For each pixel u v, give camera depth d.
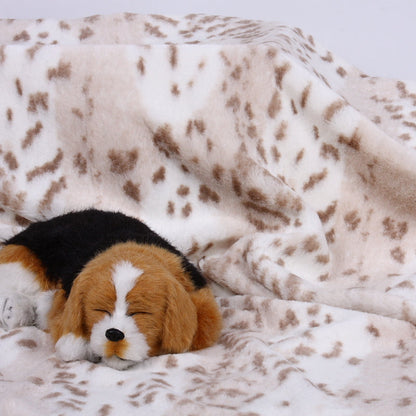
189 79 1.39
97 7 1.66
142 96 1.38
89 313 1.13
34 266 1.24
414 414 1.04
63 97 1.39
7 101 1.41
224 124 1.38
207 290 1.22
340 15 1.62
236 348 1.17
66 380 1.11
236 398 1.07
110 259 1.15
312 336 1.20
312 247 1.36
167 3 1.65
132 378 1.11
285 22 1.64
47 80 1.39
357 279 1.37
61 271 1.22
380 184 1.38
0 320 1.22
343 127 1.37
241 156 1.37
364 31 1.62
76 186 1.42
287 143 1.39
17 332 1.19
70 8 1.66
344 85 1.54
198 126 1.38
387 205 1.39
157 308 1.13
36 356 1.16
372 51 1.62
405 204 1.38
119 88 1.38
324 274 1.38
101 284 1.12
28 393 1.08
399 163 1.36
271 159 1.40
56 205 1.41
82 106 1.39
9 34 1.58
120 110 1.38
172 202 1.40
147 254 1.18
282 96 1.38
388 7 1.60
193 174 1.40
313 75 1.38
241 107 1.39
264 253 1.33
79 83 1.39
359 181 1.39
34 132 1.42
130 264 1.14
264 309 1.26
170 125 1.38
